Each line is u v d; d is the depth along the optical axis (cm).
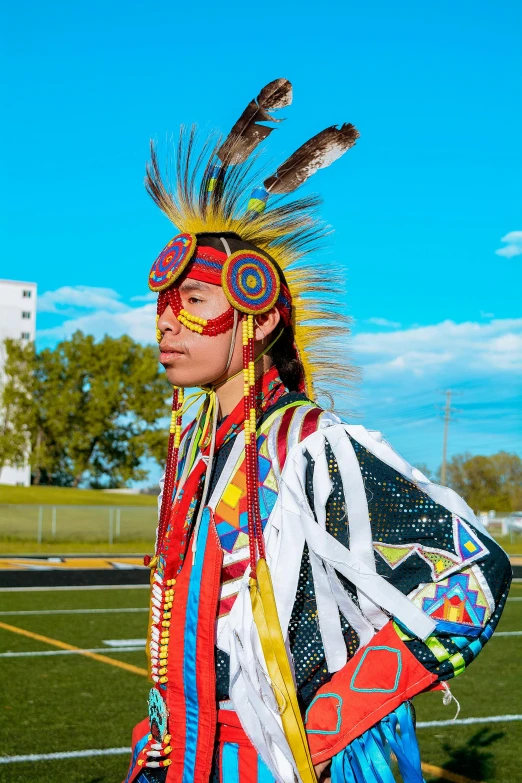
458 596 145
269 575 152
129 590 1422
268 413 171
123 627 1003
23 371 5769
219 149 196
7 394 5766
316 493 153
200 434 189
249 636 151
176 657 163
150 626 174
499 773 465
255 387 174
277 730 146
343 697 144
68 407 5684
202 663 158
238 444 170
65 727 559
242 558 161
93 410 5662
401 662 143
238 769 154
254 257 172
